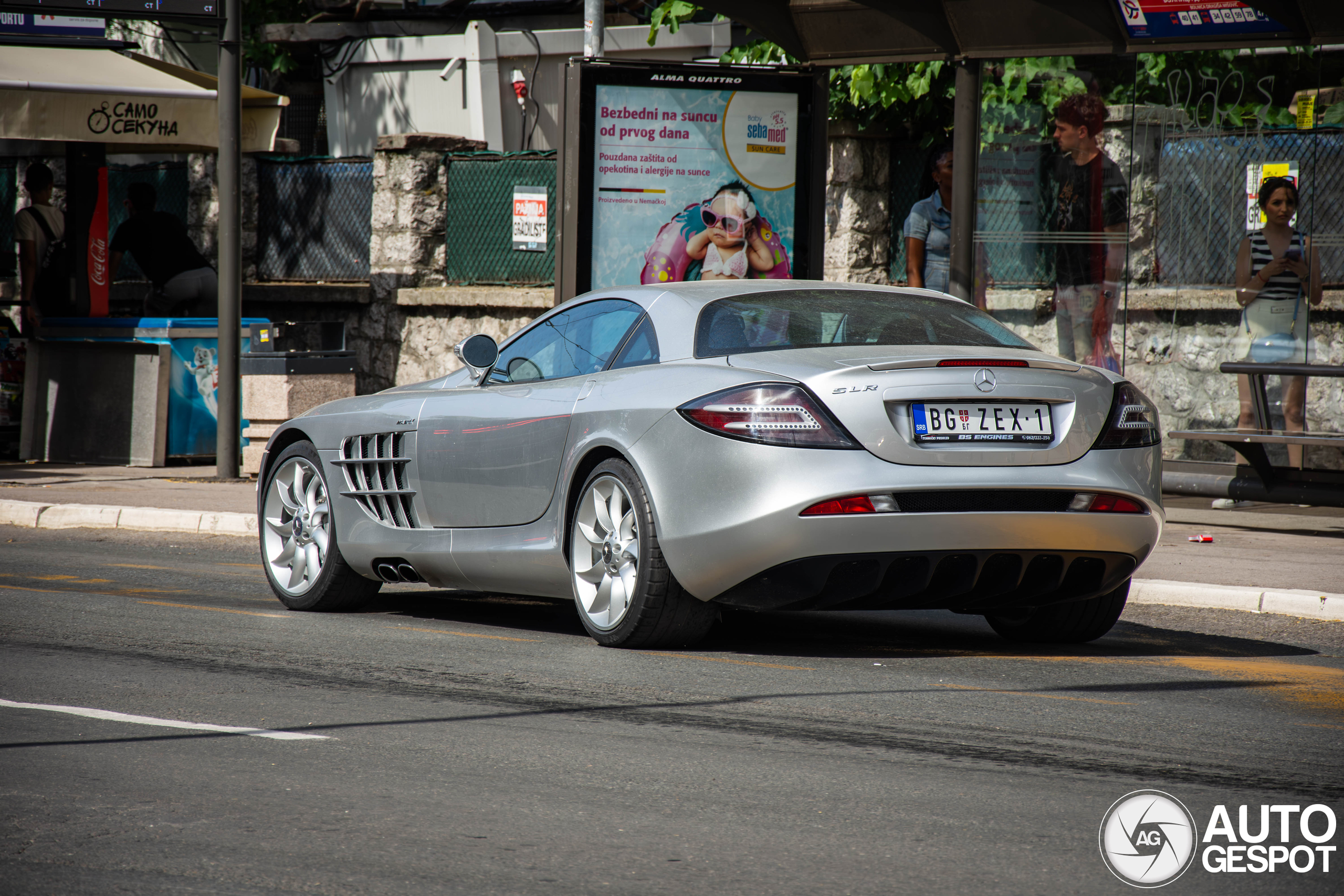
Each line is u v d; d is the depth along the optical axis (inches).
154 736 363.6
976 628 548.1
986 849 281.4
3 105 1002.1
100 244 1184.2
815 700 406.6
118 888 258.5
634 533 469.7
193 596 616.4
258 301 1310.3
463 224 1243.2
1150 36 799.1
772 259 904.9
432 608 591.2
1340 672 463.5
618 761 342.3
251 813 300.8
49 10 942.4
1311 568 648.4
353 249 1299.2
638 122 880.3
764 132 896.9
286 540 591.2
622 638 474.6
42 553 761.0
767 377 444.8
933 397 438.3
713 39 1421.0
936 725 378.9
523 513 505.0
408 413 550.0
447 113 1517.0
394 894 255.6
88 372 1147.9
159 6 957.8
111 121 1032.2
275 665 457.1
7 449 1218.6
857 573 438.3
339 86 1583.4
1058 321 880.3
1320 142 831.7
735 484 437.7
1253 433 795.4
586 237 877.8
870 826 295.0
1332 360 833.5
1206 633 540.7
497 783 324.2
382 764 338.6
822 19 863.7
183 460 1136.2
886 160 1085.1
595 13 1056.8
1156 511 462.3
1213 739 367.9
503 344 550.9
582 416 482.0
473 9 1533.0
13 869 267.6
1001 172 878.4
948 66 1026.7
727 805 308.2
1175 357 871.7
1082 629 503.2
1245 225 853.2
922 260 1053.8
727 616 564.7
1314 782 328.5
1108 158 877.8
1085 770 336.8
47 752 347.6
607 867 269.7
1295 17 757.9
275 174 1339.8
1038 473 442.9
